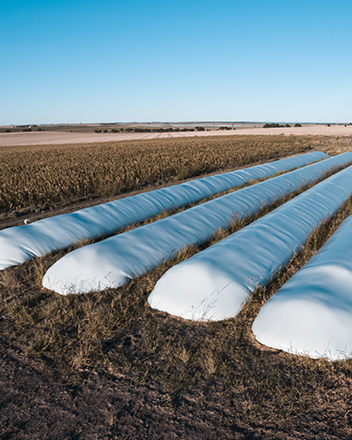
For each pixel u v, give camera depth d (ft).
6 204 41.37
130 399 10.09
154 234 21.62
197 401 9.86
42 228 23.80
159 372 11.17
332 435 8.52
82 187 48.11
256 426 8.91
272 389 10.11
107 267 17.48
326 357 10.94
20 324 14.29
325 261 16.15
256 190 34.63
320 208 28.14
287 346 11.54
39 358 12.18
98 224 26.23
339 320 11.57
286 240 20.62
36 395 10.45
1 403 10.20
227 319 13.93
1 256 20.80
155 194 34.45
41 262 20.80
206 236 23.58
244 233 20.39
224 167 65.92
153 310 15.06
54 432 9.10
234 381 10.53
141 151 104.47
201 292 14.67
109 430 9.07
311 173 47.19
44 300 16.31
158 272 18.34
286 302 12.94
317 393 9.86
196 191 38.09
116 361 11.80
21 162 88.38
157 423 9.20
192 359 11.69
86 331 13.46
